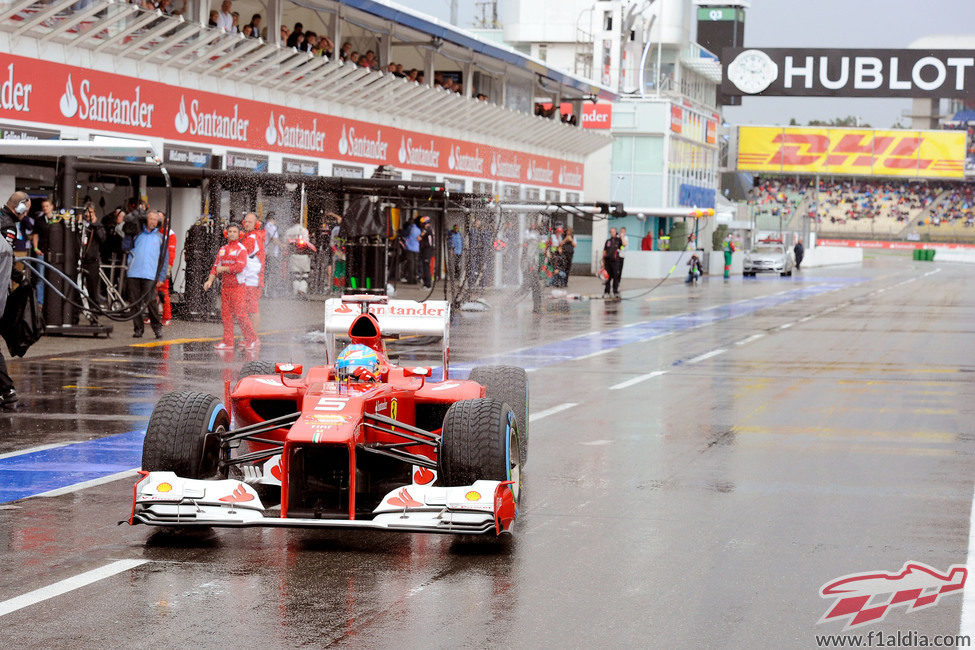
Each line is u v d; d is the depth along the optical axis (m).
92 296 20.34
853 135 96.88
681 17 63.78
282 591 6.38
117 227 21.42
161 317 21.52
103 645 5.50
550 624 5.90
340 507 7.39
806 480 9.53
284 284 28.03
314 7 28.69
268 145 27.25
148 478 7.02
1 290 11.41
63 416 12.21
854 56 70.50
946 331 25.81
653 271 52.91
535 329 24.86
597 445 11.08
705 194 66.19
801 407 13.80
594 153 55.88
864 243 106.69
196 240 23.30
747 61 70.88
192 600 6.20
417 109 33.97
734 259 64.56
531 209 22.77
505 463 7.30
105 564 6.86
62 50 20.98
